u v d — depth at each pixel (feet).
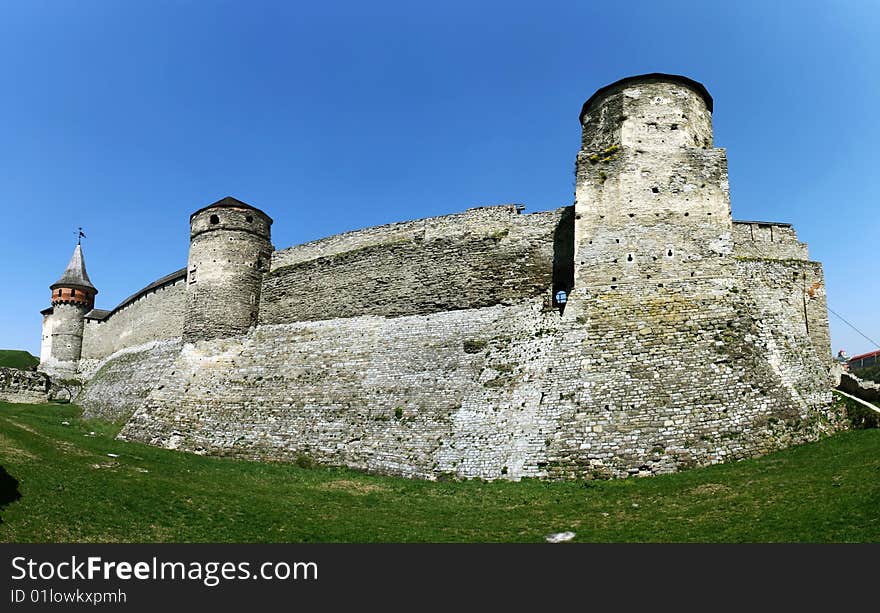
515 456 64.54
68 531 43.73
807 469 52.13
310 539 46.34
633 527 45.09
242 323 101.65
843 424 66.49
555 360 70.38
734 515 44.39
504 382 72.43
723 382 63.57
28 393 147.13
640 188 74.64
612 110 78.95
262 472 71.77
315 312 97.35
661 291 70.69
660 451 59.82
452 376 77.15
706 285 70.08
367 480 68.03
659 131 76.48
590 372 67.51
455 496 59.47
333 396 83.25
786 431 61.36
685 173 74.59
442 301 86.43
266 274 106.11
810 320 84.28
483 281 84.43
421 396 77.00
